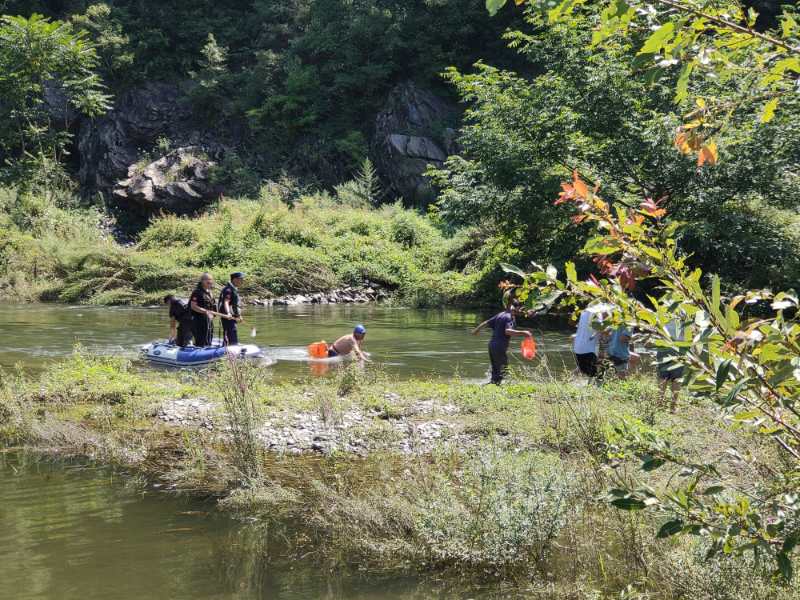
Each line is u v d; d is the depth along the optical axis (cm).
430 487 576
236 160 4081
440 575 483
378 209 3716
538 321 1967
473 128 2083
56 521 572
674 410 683
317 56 4588
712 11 253
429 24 4347
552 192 1925
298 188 3991
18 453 770
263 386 1009
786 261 1778
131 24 4709
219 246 2836
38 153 3900
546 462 553
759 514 289
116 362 1189
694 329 266
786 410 292
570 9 254
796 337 251
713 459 484
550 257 2062
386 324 1927
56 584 459
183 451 769
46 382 1045
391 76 4434
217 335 1711
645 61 259
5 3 4712
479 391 967
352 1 4619
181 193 3944
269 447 777
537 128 1986
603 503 495
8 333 1708
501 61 4281
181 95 4522
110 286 2612
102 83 4472
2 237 2980
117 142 4294
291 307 2439
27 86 3841
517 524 494
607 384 824
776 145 1748
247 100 4422
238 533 551
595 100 1884
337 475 672
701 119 285
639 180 1903
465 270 2744
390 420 871
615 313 285
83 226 3478
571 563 480
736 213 1825
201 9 5003
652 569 448
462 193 2167
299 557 508
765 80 265
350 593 454
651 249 288
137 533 548
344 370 1065
